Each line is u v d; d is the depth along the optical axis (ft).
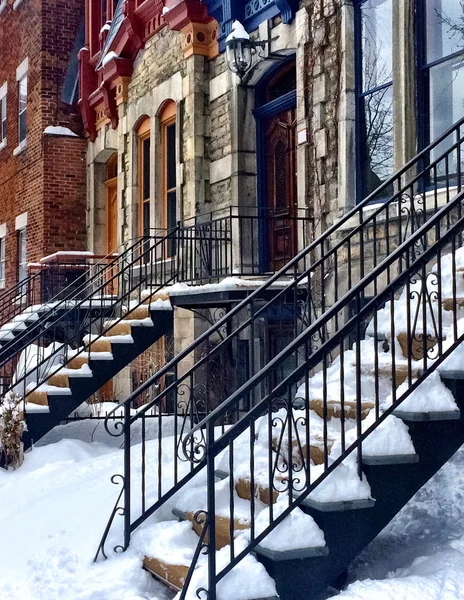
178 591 14.89
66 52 51.67
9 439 26.43
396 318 19.15
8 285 57.41
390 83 26.71
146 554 16.40
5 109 59.26
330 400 17.48
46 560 17.19
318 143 29.09
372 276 15.10
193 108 36.47
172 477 20.13
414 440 15.08
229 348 32.65
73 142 50.98
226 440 14.14
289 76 33.55
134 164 43.68
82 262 47.50
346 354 20.40
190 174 36.70
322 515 14.34
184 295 29.96
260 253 34.09
